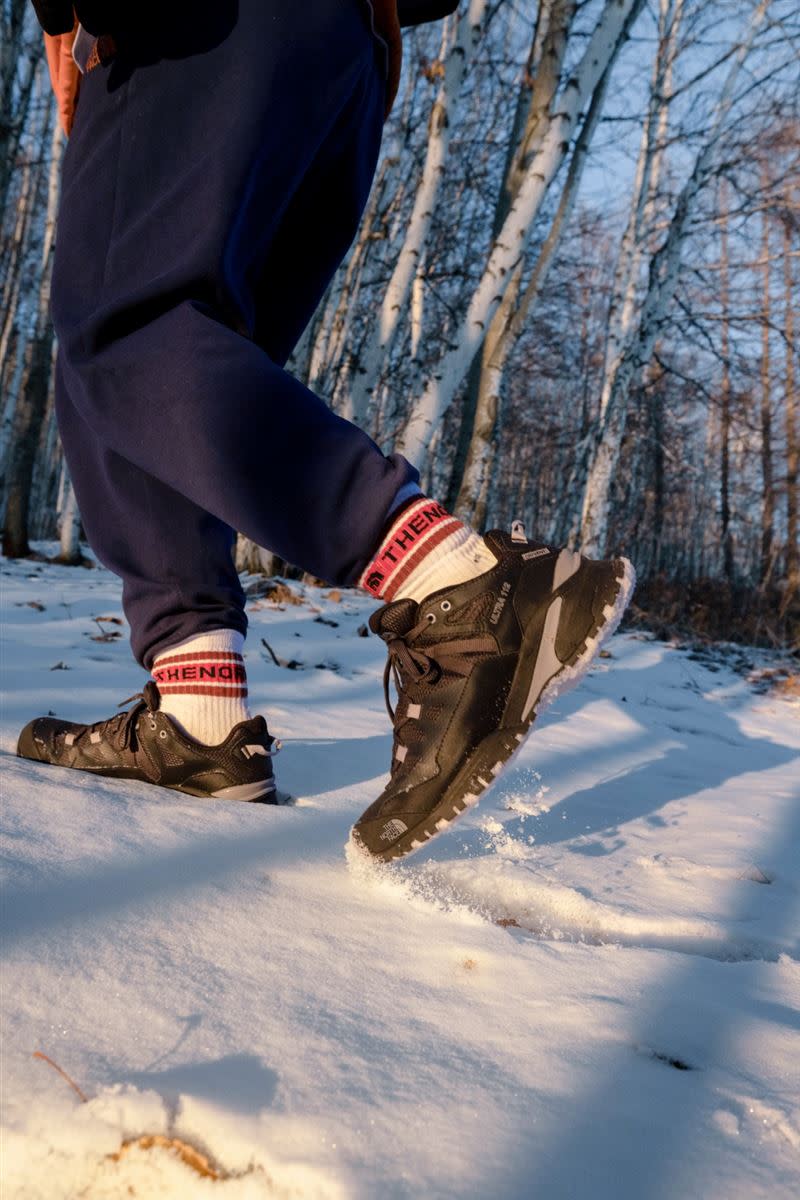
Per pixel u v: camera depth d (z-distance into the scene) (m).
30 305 20.36
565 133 6.55
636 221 10.38
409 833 1.05
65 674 2.70
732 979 0.92
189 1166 0.54
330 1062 0.65
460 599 1.07
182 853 1.09
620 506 18.75
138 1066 0.62
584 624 1.06
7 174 11.24
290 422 1.04
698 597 10.98
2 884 0.90
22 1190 0.54
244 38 1.10
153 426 1.06
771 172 11.28
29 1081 0.59
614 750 2.57
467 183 13.46
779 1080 0.70
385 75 1.36
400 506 1.10
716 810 1.86
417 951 0.89
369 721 2.47
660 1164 0.57
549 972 0.87
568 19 6.82
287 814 1.36
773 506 19.14
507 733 1.06
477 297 6.77
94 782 1.42
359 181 1.39
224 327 1.07
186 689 1.45
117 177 1.15
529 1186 0.54
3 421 18.89
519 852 1.36
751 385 16.03
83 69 1.23
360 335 12.38
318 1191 0.52
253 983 0.77
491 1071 0.67
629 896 1.20
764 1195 0.55
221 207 1.07
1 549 11.87
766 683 5.22
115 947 0.80
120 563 1.46
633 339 10.01
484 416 8.17
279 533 1.07
